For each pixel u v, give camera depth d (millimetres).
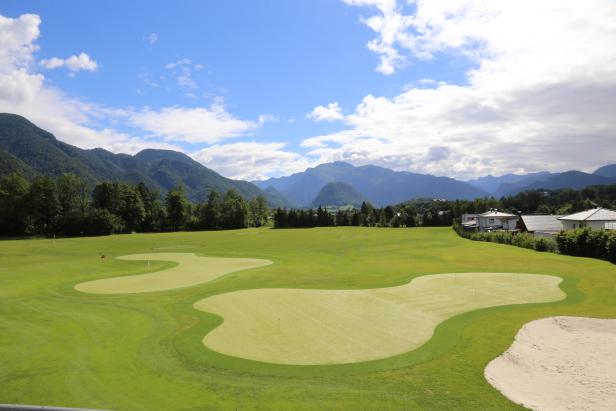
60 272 47625
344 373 15758
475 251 61500
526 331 20750
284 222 157500
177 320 24391
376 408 12875
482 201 172875
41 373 16188
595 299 27938
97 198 137750
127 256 65375
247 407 13148
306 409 12891
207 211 151625
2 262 59438
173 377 15711
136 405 13445
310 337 20391
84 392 14438
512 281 34906
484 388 14219
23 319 25125
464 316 23844
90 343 20141
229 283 36875
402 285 33969
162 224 146125
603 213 70500
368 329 21562
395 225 156625
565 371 16125
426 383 14688
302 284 35281
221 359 17531
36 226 124438
